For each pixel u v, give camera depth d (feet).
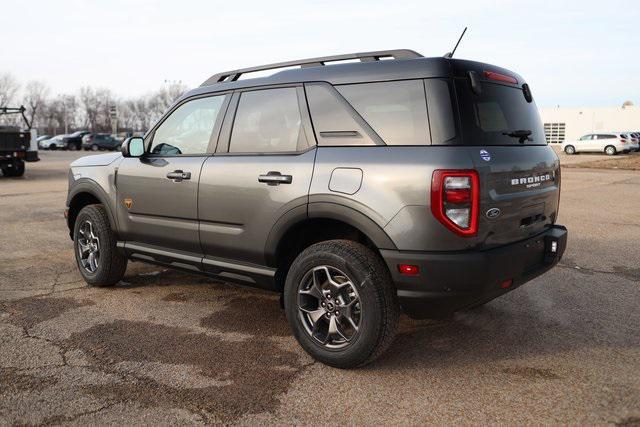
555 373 10.77
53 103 293.02
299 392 10.00
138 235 15.01
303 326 11.28
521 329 13.17
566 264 19.51
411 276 9.89
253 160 12.23
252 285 12.73
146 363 11.18
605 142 118.52
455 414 9.24
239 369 10.95
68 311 14.40
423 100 10.18
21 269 18.81
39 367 10.94
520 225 11.05
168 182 13.88
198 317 14.02
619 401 9.62
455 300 9.93
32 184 49.19
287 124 11.98
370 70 10.97
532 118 12.30
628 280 17.44
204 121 13.75
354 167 10.52
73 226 17.97
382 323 10.27
